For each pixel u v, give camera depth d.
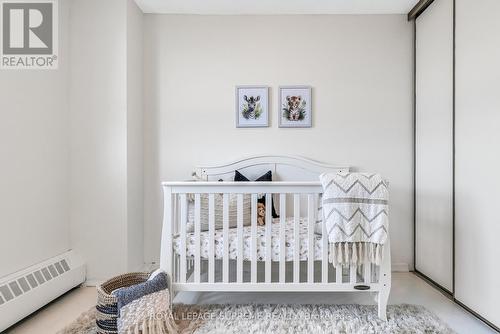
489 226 1.97
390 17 3.08
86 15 2.71
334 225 1.97
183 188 2.09
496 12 1.92
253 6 2.95
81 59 2.71
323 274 2.06
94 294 2.52
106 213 2.71
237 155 3.11
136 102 2.92
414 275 2.93
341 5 2.93
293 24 3.09
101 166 2.71
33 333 1.92
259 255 2.12
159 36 3.09
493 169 1.94
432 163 2.70
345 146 3.09
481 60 2.05
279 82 3.10
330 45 3.09
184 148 3.11
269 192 2.07
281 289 2.07
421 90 2.89
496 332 1.91
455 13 2.34
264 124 3.09
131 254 2.79
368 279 2.03
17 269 2.11
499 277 1.89
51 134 2.48
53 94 2.51
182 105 3.10
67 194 2.67
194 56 3.10
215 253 2.12
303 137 3.10
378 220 1.96
